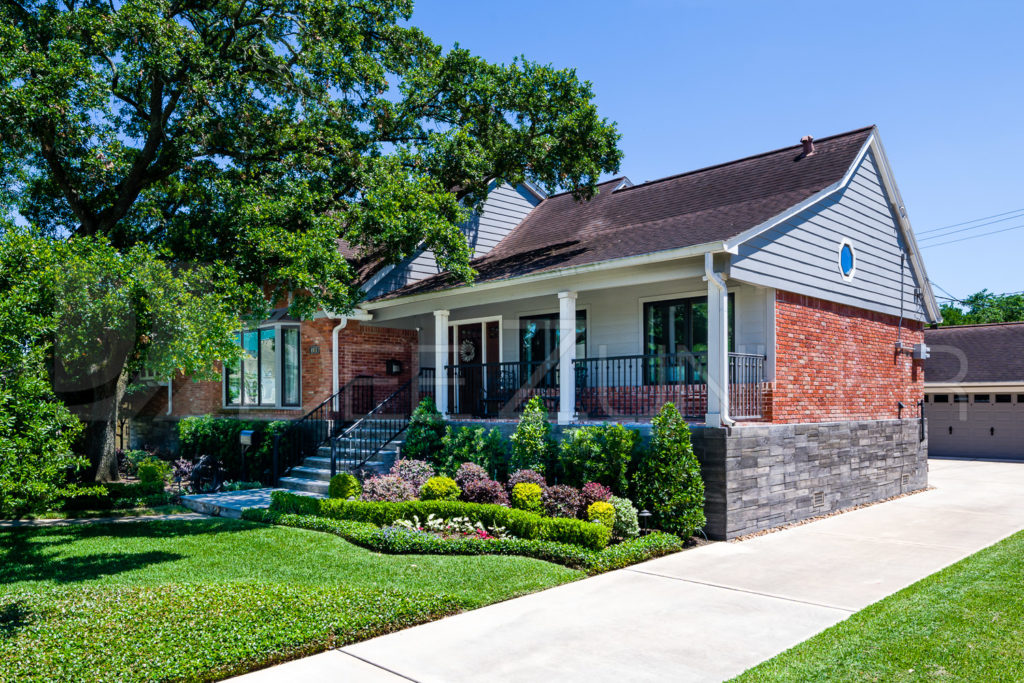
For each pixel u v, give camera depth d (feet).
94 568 26.55
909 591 22.89
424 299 47.70
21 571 26.23
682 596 22.75
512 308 52.01
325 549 28.99
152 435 72.84
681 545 30.32
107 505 42.14
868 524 36.37
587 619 20.36
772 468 35.40
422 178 48.44
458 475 37.09
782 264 37.40
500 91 51.47
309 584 23.30
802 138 46.80
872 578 24.93
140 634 17.90
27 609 20.29
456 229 44.68
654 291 42.98
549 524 28.76
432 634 19.17
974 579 24.18
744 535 33.14
